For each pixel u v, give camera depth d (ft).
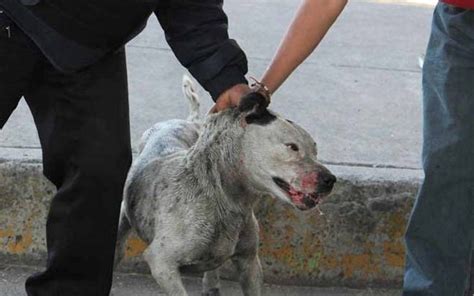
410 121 17.11
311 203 9.92
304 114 17.03
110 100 10.32
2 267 14.11
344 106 17.58
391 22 22.88
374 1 24.53
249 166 10.38
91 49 9.84
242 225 11.03
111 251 10.73
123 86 10.53
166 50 19.77
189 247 10.90
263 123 10.27
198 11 10.37
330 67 19.57
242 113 10.36
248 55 19.76
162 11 10.41
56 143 10.39
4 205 13.97
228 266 14.08
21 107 16.22
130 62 18.92
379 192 13.88
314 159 10.13
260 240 13.85
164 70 18.69
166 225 11.02
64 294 10.72
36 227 14.03
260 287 11.62
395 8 24.03
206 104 17.03
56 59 9.74
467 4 10.52
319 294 13.94
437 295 11.50
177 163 11.29
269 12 22.93
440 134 11.06
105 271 10.76
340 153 15.30
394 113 17.44
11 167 13.83
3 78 9.86
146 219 11.40
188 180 11.02
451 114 10.93
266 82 10.80
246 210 10.95
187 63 10.50
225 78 10.43
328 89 18.37
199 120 13.10
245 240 11.22
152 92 17.53
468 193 11.20
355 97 18.08
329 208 13.84
